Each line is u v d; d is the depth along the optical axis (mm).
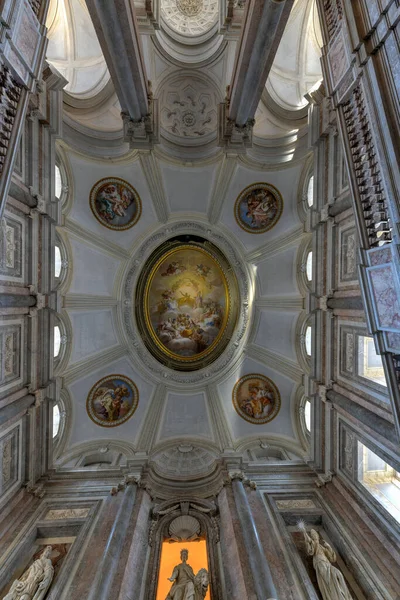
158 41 10953
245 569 7035
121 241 14367
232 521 8414
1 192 4707
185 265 15469
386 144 4469
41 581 6789
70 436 12172
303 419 12484
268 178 13133
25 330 9109
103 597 6391
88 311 13586
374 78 4691
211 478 10758
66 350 12422
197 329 15367
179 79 11953
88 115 11133
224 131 9812
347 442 9125
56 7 10117
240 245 14859
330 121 9195
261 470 10406
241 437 13219
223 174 13289
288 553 7516
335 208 9117
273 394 13719
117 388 13898
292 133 11305
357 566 6930
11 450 8664
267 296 14539
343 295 8898
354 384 8586
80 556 7418
